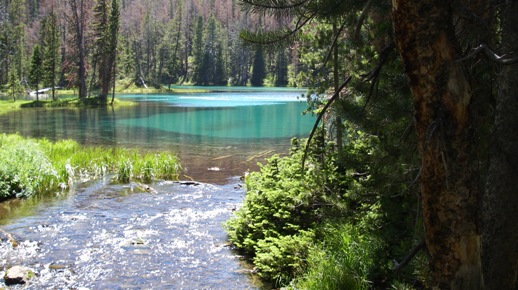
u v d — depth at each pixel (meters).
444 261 3.04
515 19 3.44
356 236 6.39
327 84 8.93
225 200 12.28
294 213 7.79
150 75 97.12
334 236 6.63
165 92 78.00
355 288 5.55
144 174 14.97
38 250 8.28
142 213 10.90
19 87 67.25
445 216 2.98
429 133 2.91
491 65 3.86
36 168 13.06
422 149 3.02
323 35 8.35
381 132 5.21
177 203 11.91
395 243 5.87
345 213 6.54
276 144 22.52
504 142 3.52
